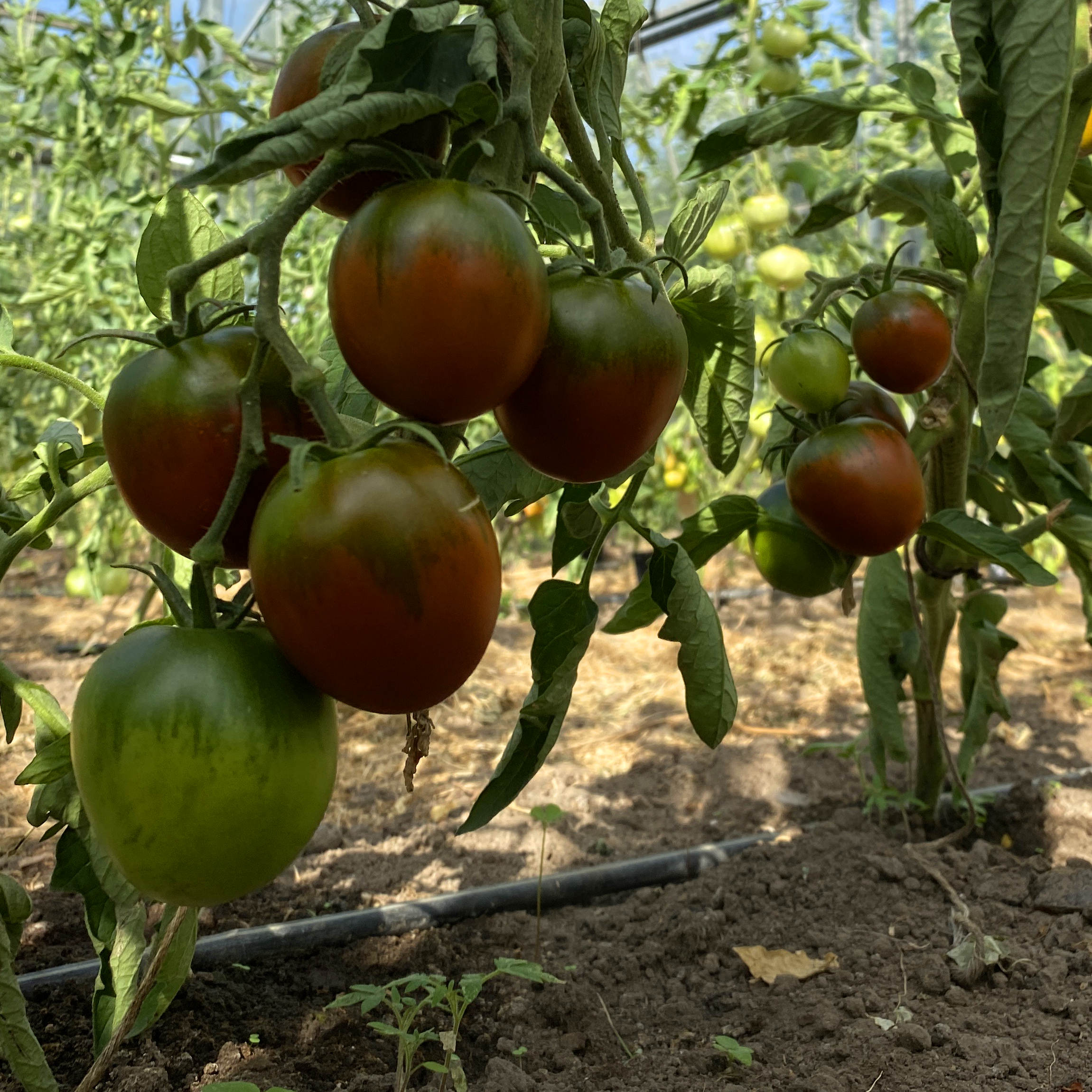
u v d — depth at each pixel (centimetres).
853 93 82
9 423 189
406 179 36
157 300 48
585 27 46
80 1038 69
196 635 34
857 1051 69
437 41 37
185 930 57
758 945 83
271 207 164
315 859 100
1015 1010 73
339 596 32
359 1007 75
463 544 33
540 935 86
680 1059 70
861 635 90
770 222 146
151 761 33
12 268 190
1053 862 93
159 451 36
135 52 143
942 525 68
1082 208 78
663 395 39
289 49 154
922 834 99
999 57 47
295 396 37
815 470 64
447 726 141
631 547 262
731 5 160
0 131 166
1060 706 145
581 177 46
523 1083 66
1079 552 83
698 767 124
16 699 58
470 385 34
